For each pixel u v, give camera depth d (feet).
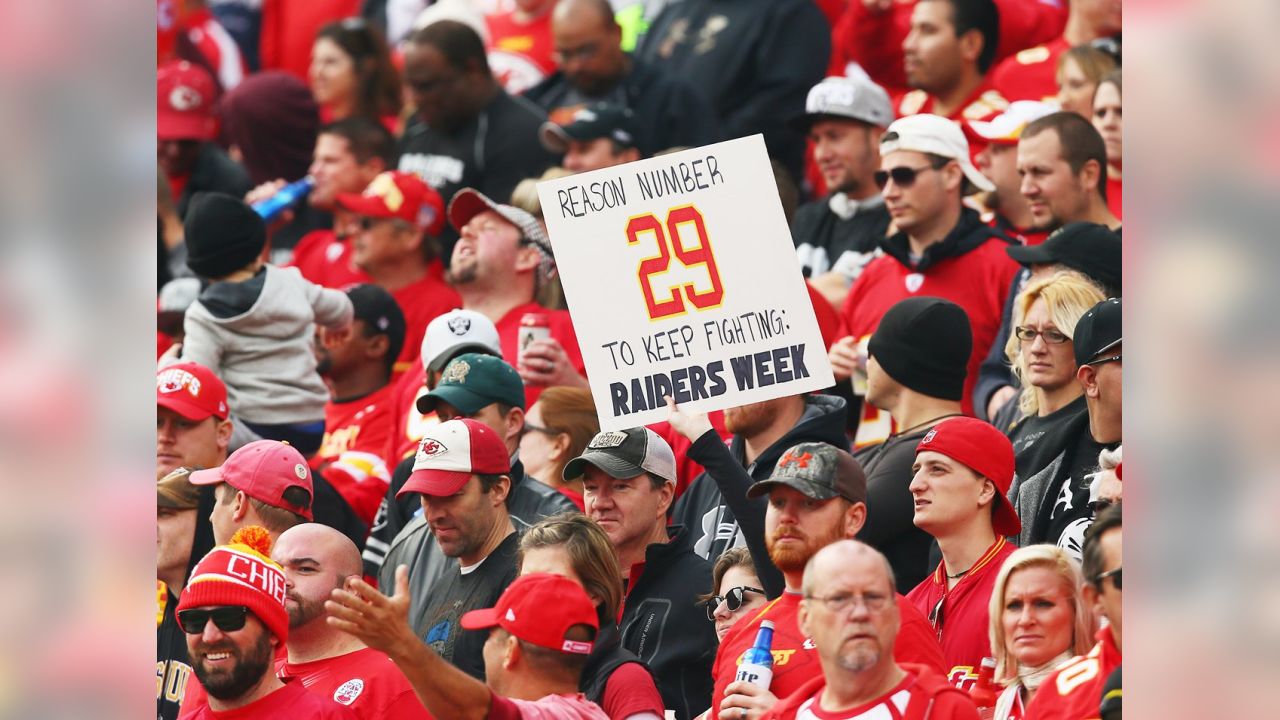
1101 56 87.04
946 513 56.49
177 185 113.91
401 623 45.85
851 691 45.37
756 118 111.86
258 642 52.24
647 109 109.40
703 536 68.23
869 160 91.04
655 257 61.26
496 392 69.67
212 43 138.51
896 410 67.77
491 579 61.62
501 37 124.67
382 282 98.78
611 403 61.05
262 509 65.21
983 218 86.79
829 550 45.98
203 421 74.28
